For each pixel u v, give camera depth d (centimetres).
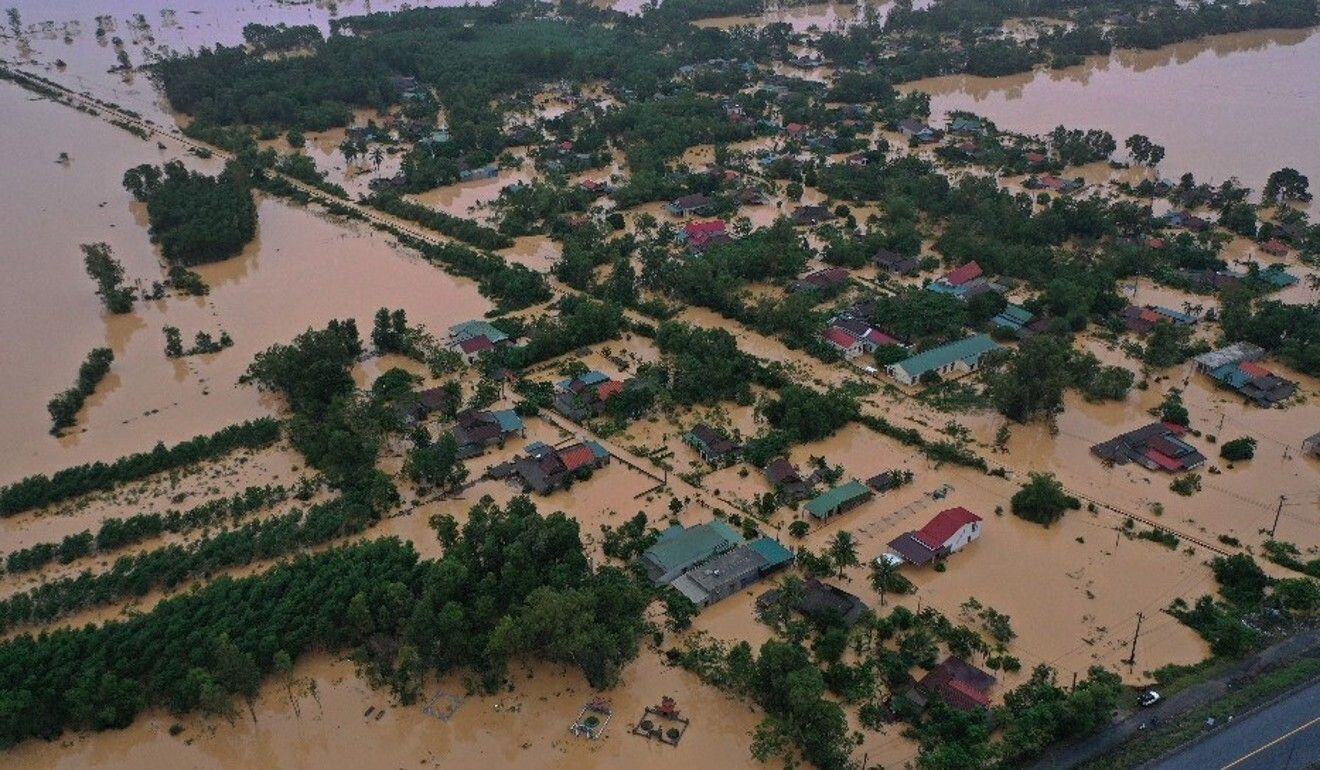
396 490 11994
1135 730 8550
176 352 15388
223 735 8912
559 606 9044
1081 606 10062
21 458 12812
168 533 11338
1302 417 13350
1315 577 10319
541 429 13388
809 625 9831
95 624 9981
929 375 14238
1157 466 12294
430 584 9594
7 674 8931
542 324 15638
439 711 9125
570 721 9000
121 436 13312
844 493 11562
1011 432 13162
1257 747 8306
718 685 9238
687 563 10519
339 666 9619
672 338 15062
